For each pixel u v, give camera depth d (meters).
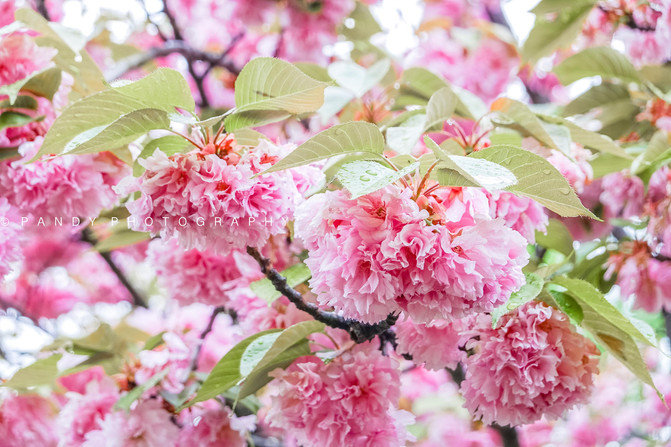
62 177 0.76
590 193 0.89
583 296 0.71
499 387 0.70
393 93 0.94
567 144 0.79
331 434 0.70
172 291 0.85
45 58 0.76
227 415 0.82
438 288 0.61
